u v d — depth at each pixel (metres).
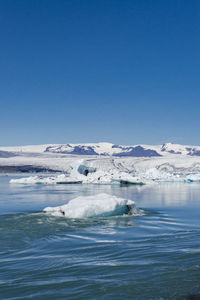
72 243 9.23
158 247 8.49
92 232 11.04
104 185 51.41
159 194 30.95
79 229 11.67
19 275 6.19
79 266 6.74
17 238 10.06
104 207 14.94
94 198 16.03
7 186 47.75
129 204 15.98
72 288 5.49
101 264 6.88
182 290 5.40
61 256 7.66
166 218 14.52
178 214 15.95
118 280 5.86
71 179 59.12
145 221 13.62
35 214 15.66
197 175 72.56
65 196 28.42
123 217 14.80
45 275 6.17
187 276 6.06
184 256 7.46
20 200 24.30
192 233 10.71
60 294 5.24
